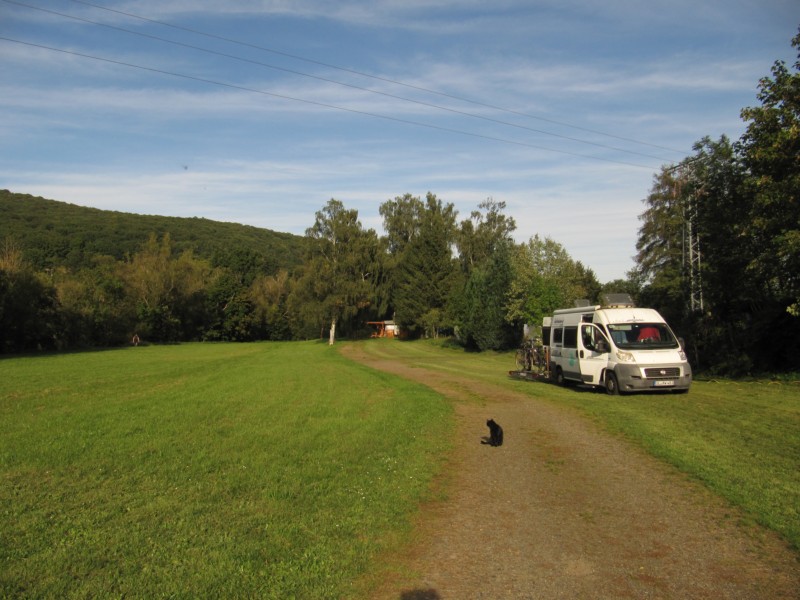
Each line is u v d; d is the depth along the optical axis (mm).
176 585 4926
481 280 53281
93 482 8422
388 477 8508
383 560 5559
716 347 27438
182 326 89062
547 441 11094
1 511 7059
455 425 13016
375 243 79500
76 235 110438
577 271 51094
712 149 26203
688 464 8812
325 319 75312
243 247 117125
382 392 20047
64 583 4965
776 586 4930
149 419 14461
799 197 19297
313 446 10844
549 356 22969
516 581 5098
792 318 22703
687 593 4832
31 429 13133
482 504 7316
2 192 137875
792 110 20000
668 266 48719
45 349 62969
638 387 17391
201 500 7438
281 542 5934
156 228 132000
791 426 11820
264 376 27656
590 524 6527
